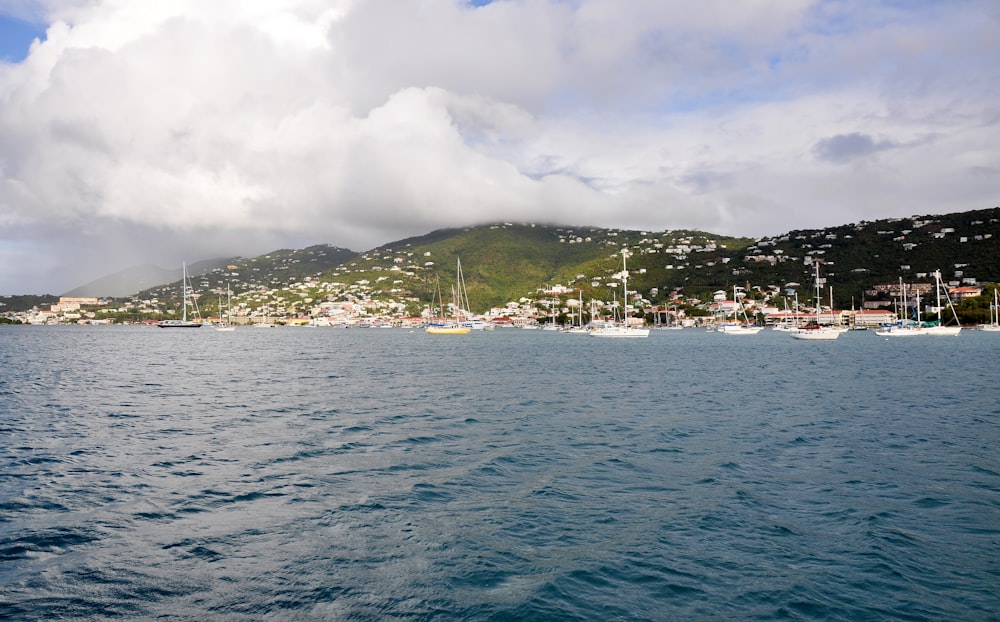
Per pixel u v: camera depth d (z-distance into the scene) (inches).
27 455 788.0
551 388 1587.1
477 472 708.7
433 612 376.5
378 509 570.6
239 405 1256.2
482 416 1119.6
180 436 918.4
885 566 443.2
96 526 522.3
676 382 1743.4
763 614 375.2
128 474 692.7
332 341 5275.6
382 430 973.2
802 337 5162.4
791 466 738.2
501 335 7081.7
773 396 1416.1
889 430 971.3
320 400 1341.0
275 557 458.0
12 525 522.6
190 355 3125.0
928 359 2701.8
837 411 1179.3
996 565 443.8
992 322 6289.4
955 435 927.0
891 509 569.9
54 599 388.2
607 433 954.7
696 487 647.8
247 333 7844.5
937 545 482.0
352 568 439.5
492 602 389.1
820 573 432.1
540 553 469.1
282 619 366.0
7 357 2925.7
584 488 644.1
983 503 586.6
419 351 3560.5
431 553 467.2
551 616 371.2
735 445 861.2
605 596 398.3
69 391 1514.5
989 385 1622.8
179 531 511.5
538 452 816.3
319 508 573.0
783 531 514.6
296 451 815.7
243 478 677.3
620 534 508.7
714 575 430.0
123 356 3024.1
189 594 396.8
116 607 378.3
